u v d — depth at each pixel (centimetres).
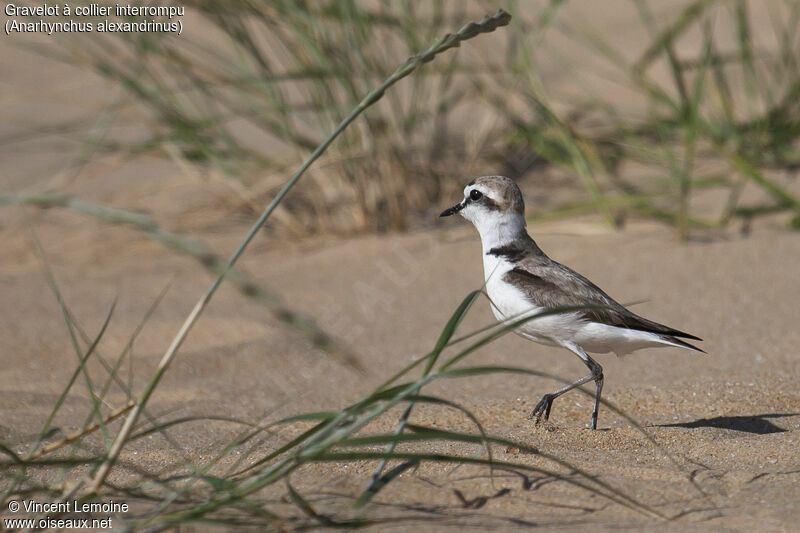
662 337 697
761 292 1017
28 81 1786
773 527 478
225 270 364
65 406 826
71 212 1434
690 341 918
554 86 1686
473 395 816
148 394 494
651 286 1059
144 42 1222
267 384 890
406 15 1281
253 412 809
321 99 1255
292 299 1108
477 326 1028
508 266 762
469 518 490
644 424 721
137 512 505
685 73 1664
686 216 1186
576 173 1410
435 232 1286
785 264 1082
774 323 939
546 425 675
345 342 991
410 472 563
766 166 1380
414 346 976
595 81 1705
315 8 1202
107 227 1364
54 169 1507
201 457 648
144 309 1091
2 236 1351
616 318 708
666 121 1469
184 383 895
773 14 1911
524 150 1509
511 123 1460
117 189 1485
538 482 542
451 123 1611
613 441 649
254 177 1366
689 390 782
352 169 1276
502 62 1592
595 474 559
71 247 1305
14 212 1430
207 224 1352
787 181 1320
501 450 621
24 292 1142
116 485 571
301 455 471
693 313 986
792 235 1159
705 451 616
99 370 928
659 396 777
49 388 875
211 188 1456
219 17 1209
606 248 1177
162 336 1014
